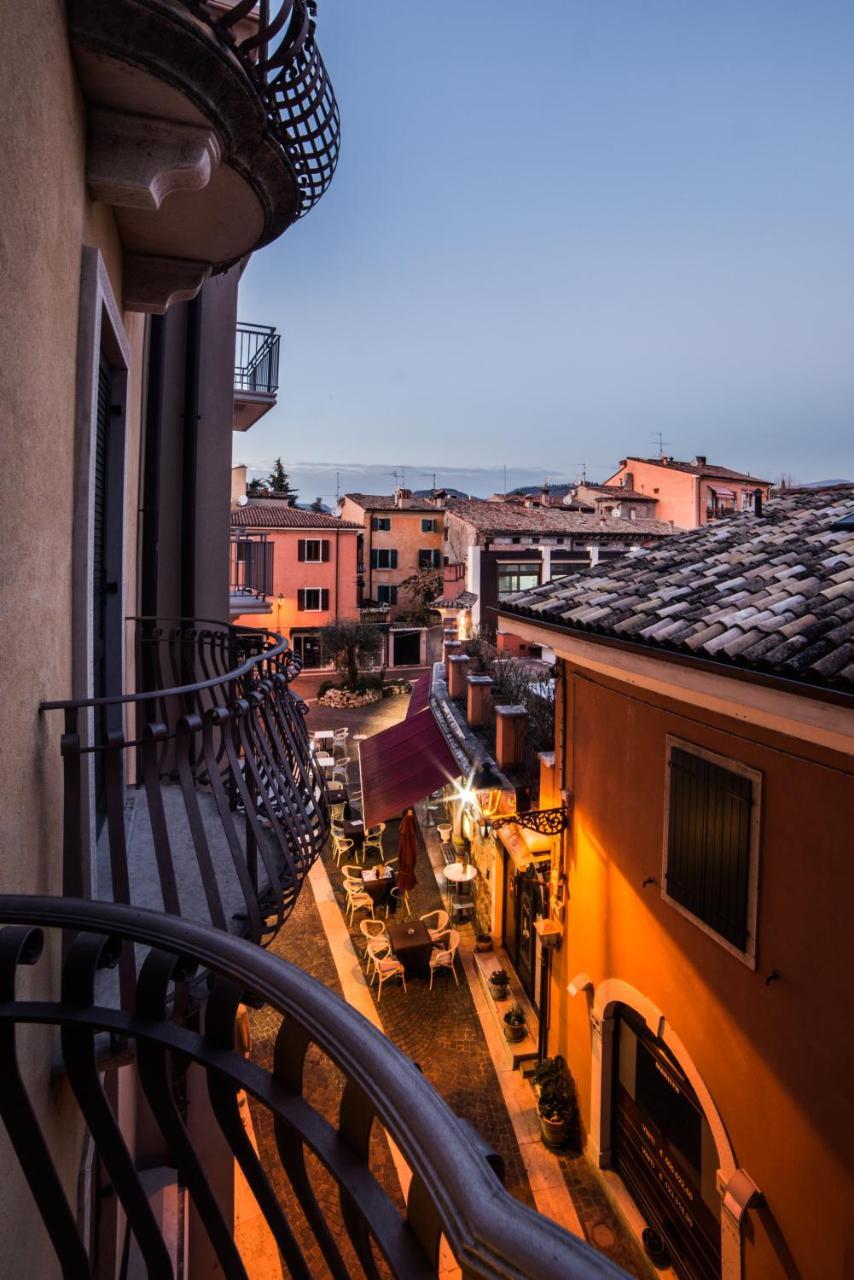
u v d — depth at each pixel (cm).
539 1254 86
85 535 320
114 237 425
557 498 5353
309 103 387
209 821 488
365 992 1284
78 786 260
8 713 221
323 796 418
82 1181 324
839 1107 502
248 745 339
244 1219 823
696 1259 717
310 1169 872
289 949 1423
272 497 4772
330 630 3819
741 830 598
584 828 909
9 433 220
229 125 352
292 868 339
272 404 1158
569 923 970
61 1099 279
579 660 788
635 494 4869
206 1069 142
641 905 767
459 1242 93
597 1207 856
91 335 325
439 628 4388
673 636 578
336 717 3222
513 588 3850
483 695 1305
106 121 333
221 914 277
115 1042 275
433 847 1903
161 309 495
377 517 4706
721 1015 632
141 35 297
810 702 432
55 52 271
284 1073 135
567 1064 991
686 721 679
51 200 268
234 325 870
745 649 495
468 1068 1089
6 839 217
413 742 1302
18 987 226
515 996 1241
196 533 846
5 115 214
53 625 278
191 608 836
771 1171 570
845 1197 497
